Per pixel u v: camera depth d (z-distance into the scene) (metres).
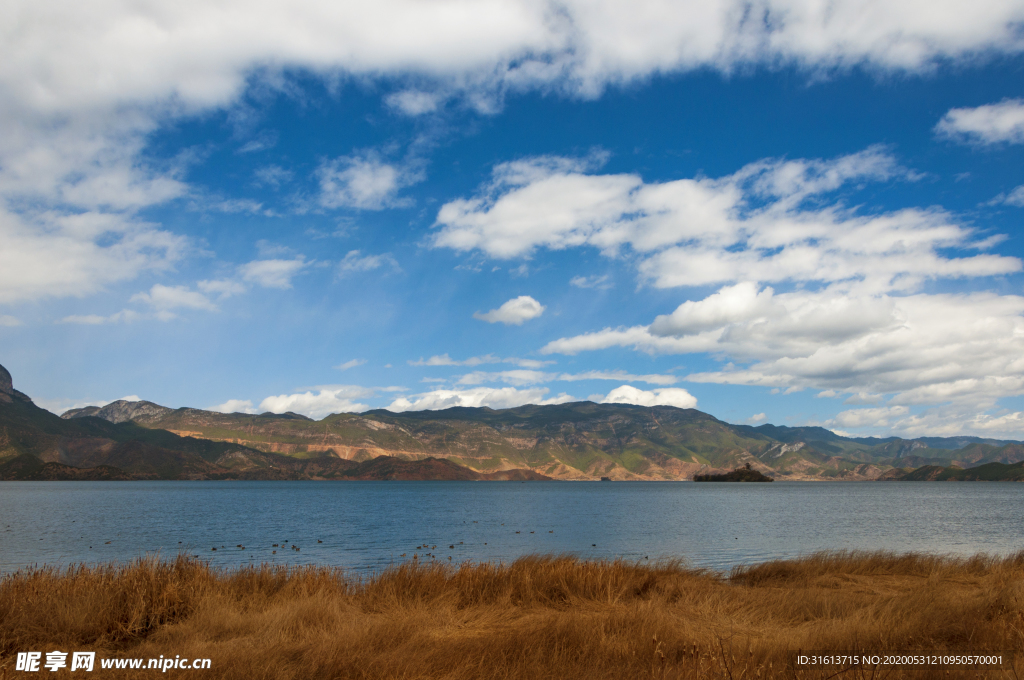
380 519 68.94
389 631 9.13
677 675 7.05
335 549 35.56
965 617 9.41
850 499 142.25
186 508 93.50
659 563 18.62
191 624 9.74
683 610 11.62
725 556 31.53
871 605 10.95
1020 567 17.77
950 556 23.56
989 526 56.44
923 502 122.81
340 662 7.51
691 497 160.12
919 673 7.03
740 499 143.88
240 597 12.20
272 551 34.38
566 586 14.05
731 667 7.33
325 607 10.73
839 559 19.80
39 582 11.12
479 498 150.75
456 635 9.59
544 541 40.12
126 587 10.62
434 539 42.22
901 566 18.92
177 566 12.69
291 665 7.60
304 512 84.69
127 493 166.25
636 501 132.12
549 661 7.83
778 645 8.37
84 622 9.34
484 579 14.33
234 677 7.17
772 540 41.34
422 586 13.62
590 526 56.53
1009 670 7.02
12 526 55.25
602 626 9.19
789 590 13.72
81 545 38.88
